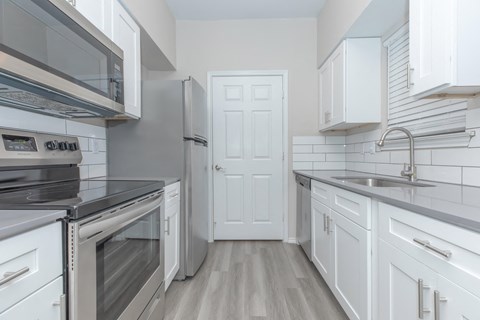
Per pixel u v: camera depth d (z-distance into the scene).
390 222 1.15
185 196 2.22
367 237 1.33
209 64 3.21
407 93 2.02
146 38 2.36
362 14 1.97
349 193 1.56
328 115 2.77
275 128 3.24
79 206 0.86
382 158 2.34
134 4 2.02
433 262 0.88
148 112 2.20
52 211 0.81
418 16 1.34
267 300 1.95
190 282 2.23
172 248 2.04
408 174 1.79
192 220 2.25
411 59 1.40
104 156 2.17
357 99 2.36
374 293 1.30
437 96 1.38
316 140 3.20
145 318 1.44
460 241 0.77
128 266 1.24
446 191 1.25
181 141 2.19
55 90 1.08
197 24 3.21
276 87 3.22
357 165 2.85
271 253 2.87
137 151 2.20
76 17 1.18
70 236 0.85
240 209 3.27
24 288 0.69
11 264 0.66
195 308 1.86
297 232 3.12
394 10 1.90
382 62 2.34
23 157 1.31
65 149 1.60
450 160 1.56
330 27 2.68
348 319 1.72
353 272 1.51
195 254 2.33
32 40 0.95
